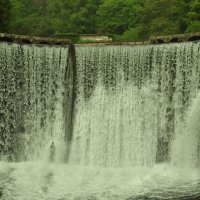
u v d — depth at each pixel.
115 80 29.59
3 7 41.22
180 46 27.97
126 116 29.50
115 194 23.75
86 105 30.05
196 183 25.45
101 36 54.31
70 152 29.89
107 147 29.70
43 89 29.83
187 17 44.88
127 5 60.44
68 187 24.77
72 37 52.69
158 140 29.09
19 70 29.22
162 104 28.89
